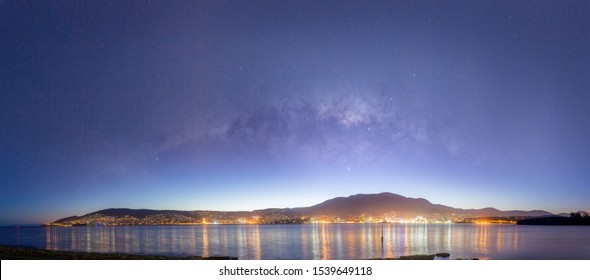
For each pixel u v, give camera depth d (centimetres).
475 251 7419
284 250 8038
